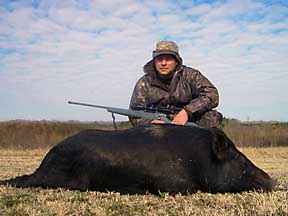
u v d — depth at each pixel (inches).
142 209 65.4
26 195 74.4
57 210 64.0
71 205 67.4
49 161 83.0
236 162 78.4
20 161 234.1
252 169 79.1
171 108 105.0
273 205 63.7
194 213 62.3
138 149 78.1
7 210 63.3
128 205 68.1
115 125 106.0
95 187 79.7
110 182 78.6
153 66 104.4
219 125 103.3
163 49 100.0
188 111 97.9
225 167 77.3
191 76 103.2
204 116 101.7
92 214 62.6
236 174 77.4
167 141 78.6
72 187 80.4
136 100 106.4
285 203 65.3
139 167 77.1
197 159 76.9
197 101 99.7
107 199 72.7
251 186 77.7
